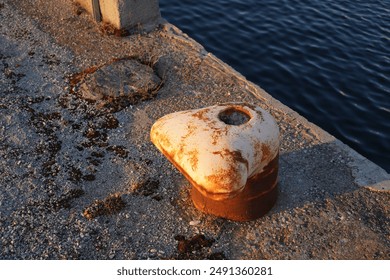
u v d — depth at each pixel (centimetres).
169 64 797
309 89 885
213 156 466
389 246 512
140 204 557
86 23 906
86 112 692
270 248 511
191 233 526
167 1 1147
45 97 718
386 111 838
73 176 589
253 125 493
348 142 776
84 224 530
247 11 1112
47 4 968
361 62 955
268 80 906
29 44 841
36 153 620
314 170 605
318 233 526
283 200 565
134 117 687
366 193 573
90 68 780
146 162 613
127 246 509
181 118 511
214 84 755
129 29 880
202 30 1043
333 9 1130
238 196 516
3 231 517
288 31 1042
